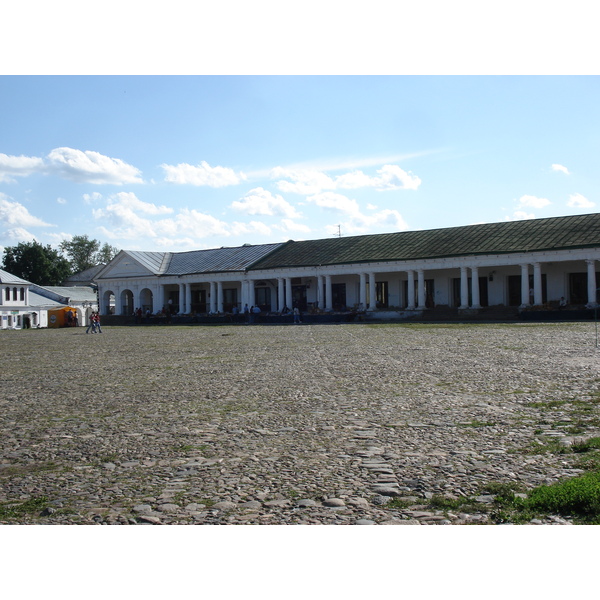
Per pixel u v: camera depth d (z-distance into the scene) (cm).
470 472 702
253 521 580
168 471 760
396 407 1117
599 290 4575
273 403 1211
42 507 641
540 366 1596
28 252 11238
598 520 541
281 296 6066
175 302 7156
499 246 4819
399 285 5625
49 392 1491
